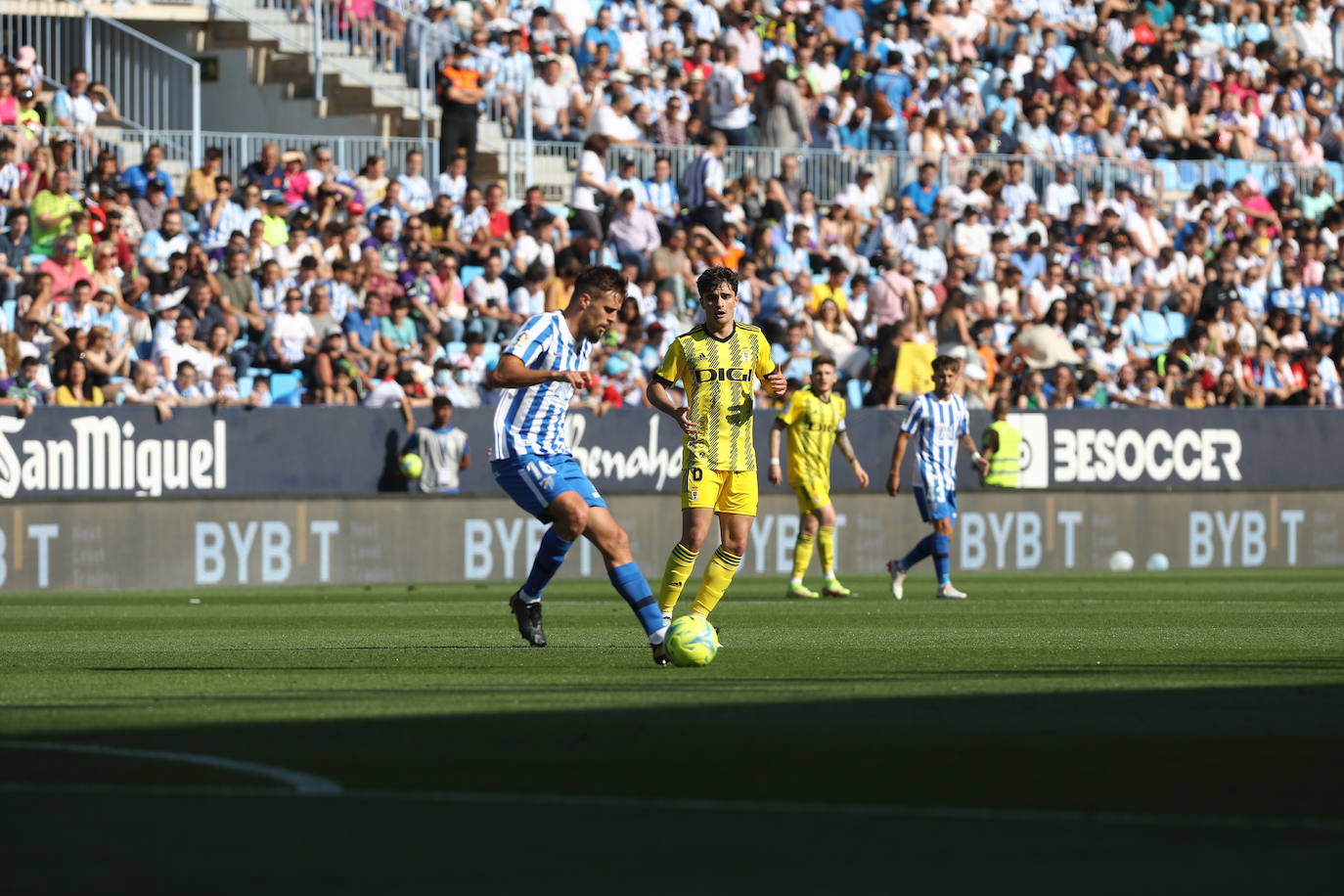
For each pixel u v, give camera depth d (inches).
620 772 704.4
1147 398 3147.1
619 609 1883.6
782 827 592.1
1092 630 1552.7
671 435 2775.6
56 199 2610.7
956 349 3038.9
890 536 2896.2
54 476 2427.4
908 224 3228.3
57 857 544.1
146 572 2469.2
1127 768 714.8
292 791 659.4
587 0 3481.8
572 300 1228.5
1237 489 3095.5
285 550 2554.1
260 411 2544.3
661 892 497.0
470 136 3053.6
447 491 2647.6
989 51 3801.7
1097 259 3324.3
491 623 1686.8
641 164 3149.6
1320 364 3344.0
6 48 3068.4
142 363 2511.1
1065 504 2984.7
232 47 3400.6
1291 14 4106.8
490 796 649.0
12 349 2459.4
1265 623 1647.4
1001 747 772.0
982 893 493.7
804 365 2938.0
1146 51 3882.9
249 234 2763.3
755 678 1095.6
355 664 1213.1
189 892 497.0
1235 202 3572.8
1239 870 522.9
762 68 3494.1
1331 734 819.4
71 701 964.6
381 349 2726.4
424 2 3405.5
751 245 3129.9
